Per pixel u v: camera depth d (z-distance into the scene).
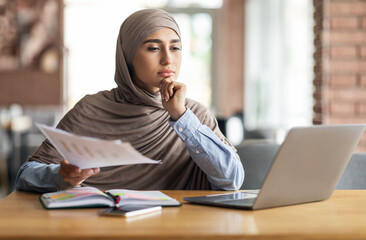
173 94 1.85
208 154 1.85
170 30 1.97
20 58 8.67
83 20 8.70
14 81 8.68
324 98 3.53
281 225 1.30
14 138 5.92
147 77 1.96
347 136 1.58
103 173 2.02
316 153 1.51
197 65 9.07
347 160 1.64
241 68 8.95
